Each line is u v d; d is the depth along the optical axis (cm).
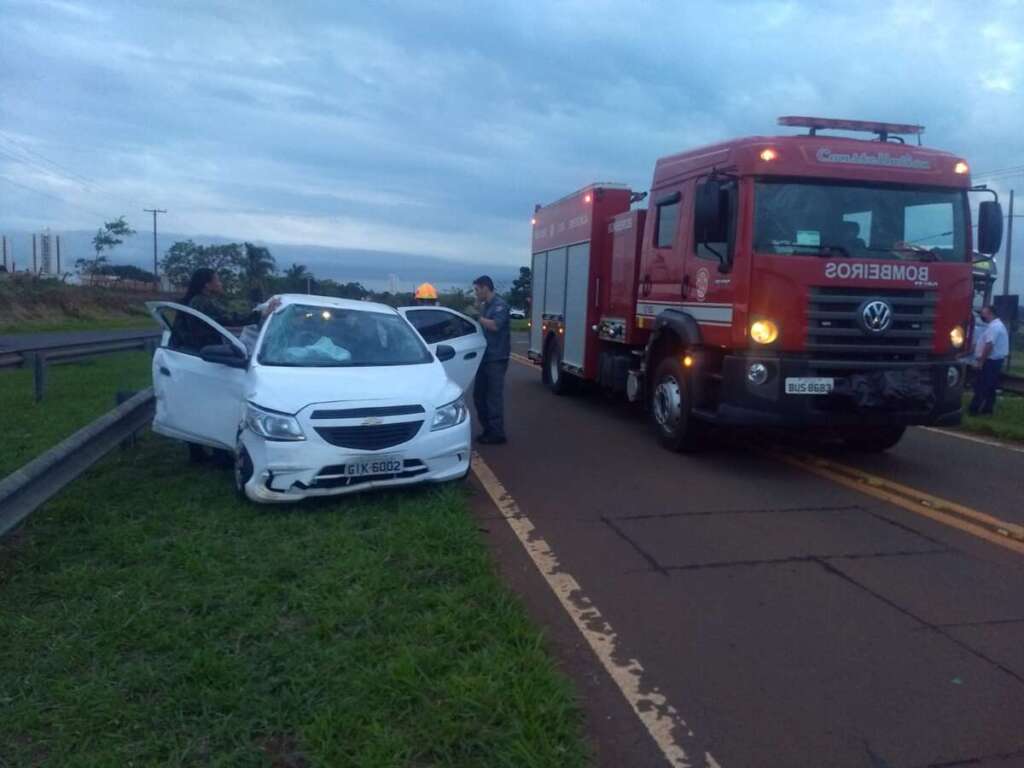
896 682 447
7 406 1326
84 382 1659
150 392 966
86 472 838
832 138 880
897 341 857
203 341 885
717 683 445
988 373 1365
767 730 400
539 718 389
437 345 952
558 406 1420
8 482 569
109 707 402
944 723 407
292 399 714
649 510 761
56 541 630
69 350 1883
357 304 912
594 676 452
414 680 421
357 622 494
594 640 493
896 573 604
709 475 898
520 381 1805
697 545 663
